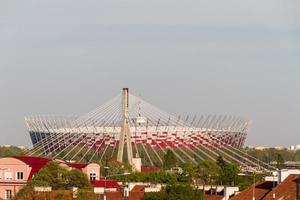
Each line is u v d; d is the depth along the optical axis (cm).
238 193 19088
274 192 16762
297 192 16388
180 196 19788
